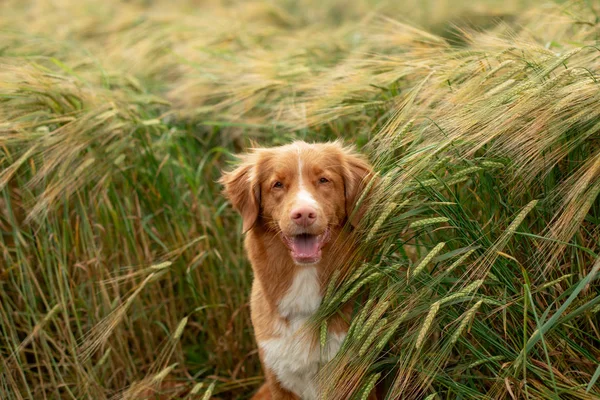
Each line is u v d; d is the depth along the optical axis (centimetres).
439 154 363
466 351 372
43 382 471
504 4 857
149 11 1103
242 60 655
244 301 520
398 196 358
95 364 496
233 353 514
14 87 477
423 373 349
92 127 479
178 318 520
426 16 891
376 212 360
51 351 475
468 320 325
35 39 713
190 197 541
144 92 606
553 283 332
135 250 490
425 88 429
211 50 681
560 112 340
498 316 362
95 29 960
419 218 374
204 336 525
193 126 618
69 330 451
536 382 332
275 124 537
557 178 374
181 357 496
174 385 486
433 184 350
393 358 371
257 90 550
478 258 343
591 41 458
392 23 644
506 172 366
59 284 453
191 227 524
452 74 406
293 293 403
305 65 613
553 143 350
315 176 394
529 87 347
